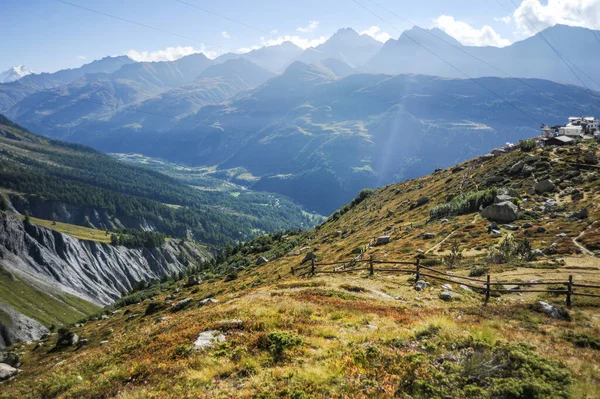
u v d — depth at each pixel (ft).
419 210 296.51
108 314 339.77
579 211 166.50
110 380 45.62
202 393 37.19
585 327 62.64
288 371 39.63
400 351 42.50
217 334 54.29
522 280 101.04
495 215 192.24
